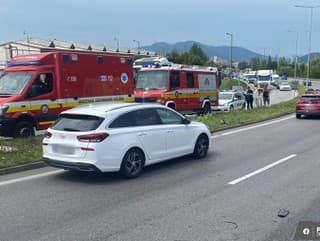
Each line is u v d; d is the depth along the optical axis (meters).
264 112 24.02
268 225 5.51
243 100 28.98
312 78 134.00
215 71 23.88
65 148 8.00
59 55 13.48
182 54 107.81
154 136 8.87
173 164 9.69
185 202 6.59
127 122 8.42
